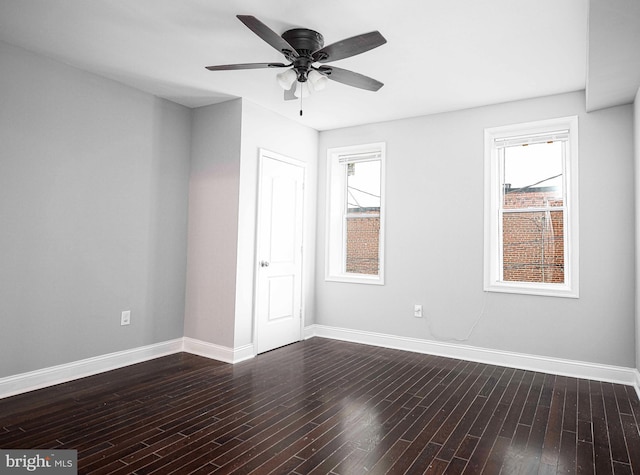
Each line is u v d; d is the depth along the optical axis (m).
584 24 2.59
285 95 3.15
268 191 4.32
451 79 3.46
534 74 3.34
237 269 3.95
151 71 3.42
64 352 3.28
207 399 2.96
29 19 2.62
